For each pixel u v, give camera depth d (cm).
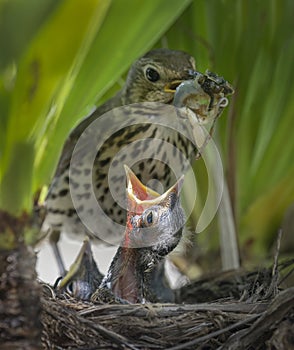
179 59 212
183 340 200
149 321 200
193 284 211
